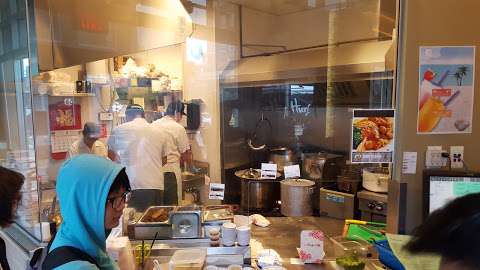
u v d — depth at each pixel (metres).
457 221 0.48
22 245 2.07
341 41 3.46
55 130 2.79
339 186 2.44
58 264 0.96
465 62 1.65
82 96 3.10
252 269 1.50
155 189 2.91
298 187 2.34
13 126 2.75
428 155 1.68
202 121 3.79
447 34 1.64
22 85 2.58
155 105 3.68
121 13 1.59
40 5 1.33
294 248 1.79
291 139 3.63
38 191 2.20
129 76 3.50
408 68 1.64
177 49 3.89
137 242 1.68
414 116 1.67
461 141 1.69
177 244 1.68
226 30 3.78
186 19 2.22
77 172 1.03
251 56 3.87
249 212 2.52
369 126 1.72
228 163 3.73
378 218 2.15
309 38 3.79
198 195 3.38
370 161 1.74
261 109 3.78
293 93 3.58
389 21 2.74
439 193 1.53
